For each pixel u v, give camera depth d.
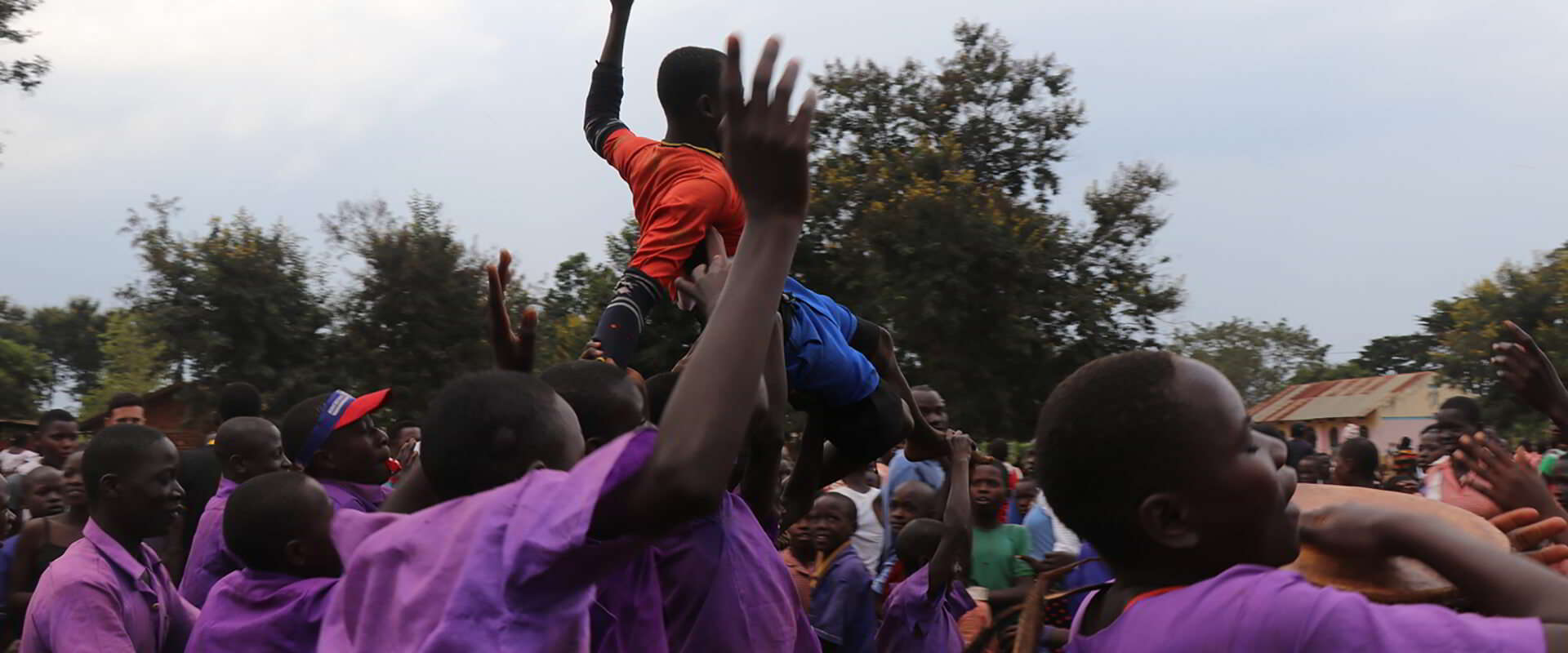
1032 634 2.05
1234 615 1.59
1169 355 1.76
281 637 3.31
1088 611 1.90
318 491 3.52
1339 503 2.03
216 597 3.47
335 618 1.94
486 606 1.72
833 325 3.28
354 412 4.57
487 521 1.80
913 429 4.14
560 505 1.72
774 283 1.80
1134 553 1.75
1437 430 8.37
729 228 3.25
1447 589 1.87
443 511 1.89
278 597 3.37
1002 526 6.93
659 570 2.38
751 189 1.82
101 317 102.94
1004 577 6.75
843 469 3.65
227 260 29.73
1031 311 27.50
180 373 31.05
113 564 4.19
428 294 29.52
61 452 8.87
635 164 3.30
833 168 29.48
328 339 30.78
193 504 6.64
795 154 1.77
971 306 27.86
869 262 27.67
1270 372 110.50
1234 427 1.69
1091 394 1.74
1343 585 1.89
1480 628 1.54
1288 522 1.79
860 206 28.72
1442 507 2.07
